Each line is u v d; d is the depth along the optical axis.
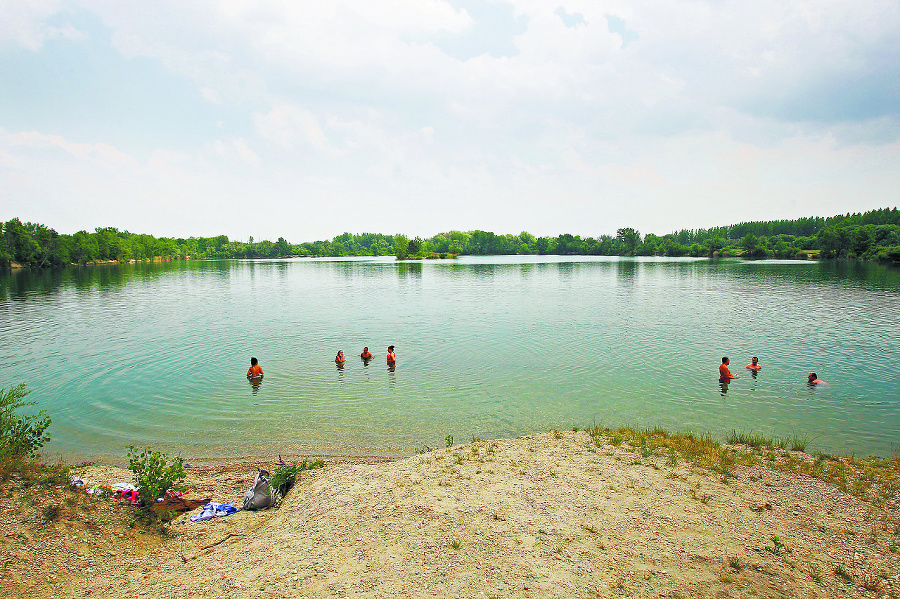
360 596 8.50
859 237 170.50
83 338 38.69
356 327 43.06
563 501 12.54
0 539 9.79
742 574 9.35
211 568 9.71
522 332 40.19
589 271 127.44
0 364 30.41
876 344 34.50
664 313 50.16
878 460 16.06
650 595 8.63
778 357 31.09
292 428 19.98
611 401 23.06
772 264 153.88
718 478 14.20
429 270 140.38
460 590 8.67
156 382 26.38
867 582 9.16
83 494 12.41
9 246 142.00
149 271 142.50
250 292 76.75
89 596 8.73
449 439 18.39
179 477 13.38
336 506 12.44
